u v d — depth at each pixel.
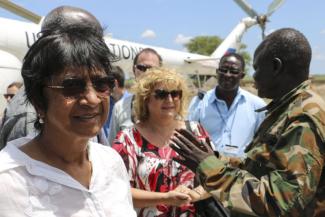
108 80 1.43
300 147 1.82
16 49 9.99
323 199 1.92
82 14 2.16
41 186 1.32
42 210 1.31
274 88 2.21
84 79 1.36
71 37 1.37
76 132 1.38
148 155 2.74
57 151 1.44
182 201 2.50
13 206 1.26
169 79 2.80
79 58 1.34
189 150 2.12
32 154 1.41
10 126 2.13
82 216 1.39
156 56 4.34
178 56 18.64
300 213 1.77
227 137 4.41
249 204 1.85
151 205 2.56
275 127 2.01
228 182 1.96
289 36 2.15
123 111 3.91
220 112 4.48
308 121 1.86
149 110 2.83
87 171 1.55
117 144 2.76
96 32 1.47
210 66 19.97
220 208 2.39
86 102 1.37
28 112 2.09
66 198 1.37
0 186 1.26
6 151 1.36
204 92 4.77
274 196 1.79
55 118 1.38
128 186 1.74
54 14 2.14
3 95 6.80
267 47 2.21
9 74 7.04
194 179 2.71
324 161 1.86
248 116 4.44
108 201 1.53
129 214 1.61
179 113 2.98
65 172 1.42
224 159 2.52
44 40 1.36
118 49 13.59
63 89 1.34
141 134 2.81
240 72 4.41
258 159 2.03
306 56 2.15
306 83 2.10
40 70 1.35
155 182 2.69
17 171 1.30
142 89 2.82
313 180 1.78
